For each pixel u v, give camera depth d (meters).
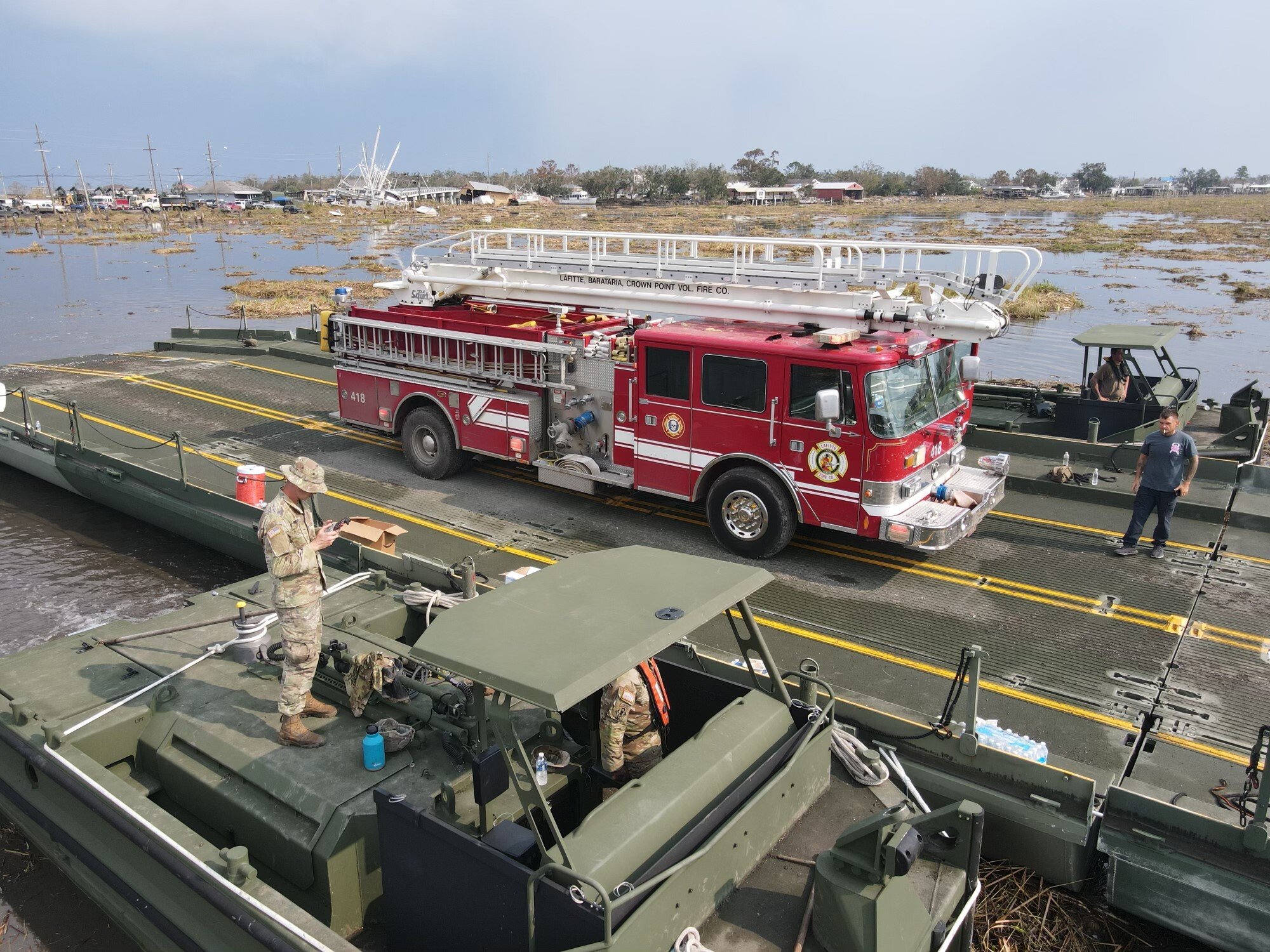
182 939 4.15
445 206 121.88
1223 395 18.08
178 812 4.91
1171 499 8.78
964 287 8.23
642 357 9.17
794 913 3.58
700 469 9.11
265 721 5.02
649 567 4.20
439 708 4.93
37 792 5.06
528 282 10.68
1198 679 6.72
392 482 11.27
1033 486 10.77
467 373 10.61
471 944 3.57
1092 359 21.81
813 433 8.27
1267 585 8.34
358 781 4.46
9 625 8.23
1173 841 4.25
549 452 10.34
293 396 15.28
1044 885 4.70
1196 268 43.59
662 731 4.50
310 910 4.30
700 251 44.47
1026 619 7.71
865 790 4.40
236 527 8.48
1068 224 81.12
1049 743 5.89
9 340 23.52
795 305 8.82
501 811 3.89
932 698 6.43
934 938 3.52
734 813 3.69
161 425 13.36
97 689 5.30
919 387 8.38
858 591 8.30
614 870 3.28
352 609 6.34
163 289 33.75
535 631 3.52
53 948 4.88
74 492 11.08
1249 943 4.08
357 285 33.59
